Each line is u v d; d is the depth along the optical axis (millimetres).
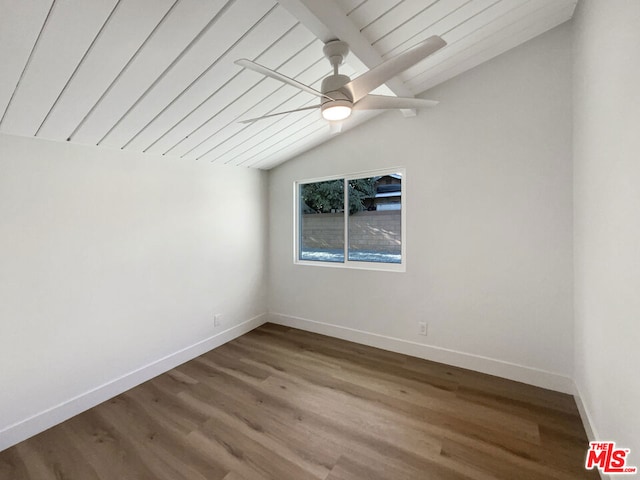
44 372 2014
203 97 1973
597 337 1667
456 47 2213
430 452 1753
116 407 2227
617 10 1319
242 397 2330
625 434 1290
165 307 2760
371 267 3256
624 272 1278
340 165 3328
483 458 1705
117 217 2395
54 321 2059
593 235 1712
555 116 2256
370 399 2279
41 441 1890
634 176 1168
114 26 1309
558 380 2328
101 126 2025
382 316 3146
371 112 2965
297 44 1747
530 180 2363
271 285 3982
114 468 1670
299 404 2230
